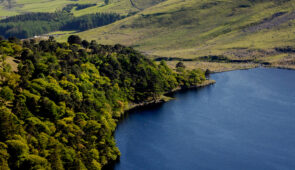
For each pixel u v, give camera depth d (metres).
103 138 134.25
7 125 102.88
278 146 145.25
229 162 133.12
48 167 100.69
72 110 141.62
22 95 127.69
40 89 139.50
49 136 114.88
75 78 171.38
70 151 113.31
